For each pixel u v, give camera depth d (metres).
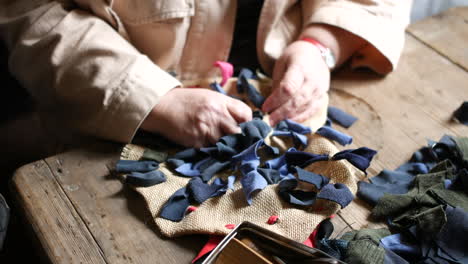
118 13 0.78
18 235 1.06
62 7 0.76
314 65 0.79
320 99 0.77
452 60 0.89
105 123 0.69
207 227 0.54
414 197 0.59
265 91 0.80
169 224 0.57
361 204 0.61
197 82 0.84
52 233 0.56
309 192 0.59
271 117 0.73
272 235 0.48
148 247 0.55
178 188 0.61
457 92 0.82
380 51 0.83
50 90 0.74
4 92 1.24
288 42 0.92
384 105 0.80
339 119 0.76
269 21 0.87
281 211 0.57
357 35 0.83
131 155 0.67
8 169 1.19
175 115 0.68
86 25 0.73
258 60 0.96
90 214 0.58
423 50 0.92
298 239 0.54
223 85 0.81
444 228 0.54
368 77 0.86
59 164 0.65
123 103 0.68
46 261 0.54
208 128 0.67
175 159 0.65
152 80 0.69
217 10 0.86
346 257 0.53
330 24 0.84
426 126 0.75
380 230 0.57
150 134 0.72
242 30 1.00
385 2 0.87
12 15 0.78
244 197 0.59
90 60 0.70
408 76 0.86
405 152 0.70
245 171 0.61
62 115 0.76
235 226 0.54
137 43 0.83
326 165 0.63
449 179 0.62
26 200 0.60
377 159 0.69
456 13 1.01
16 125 1.26
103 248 0.54
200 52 0.90
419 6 1.56
